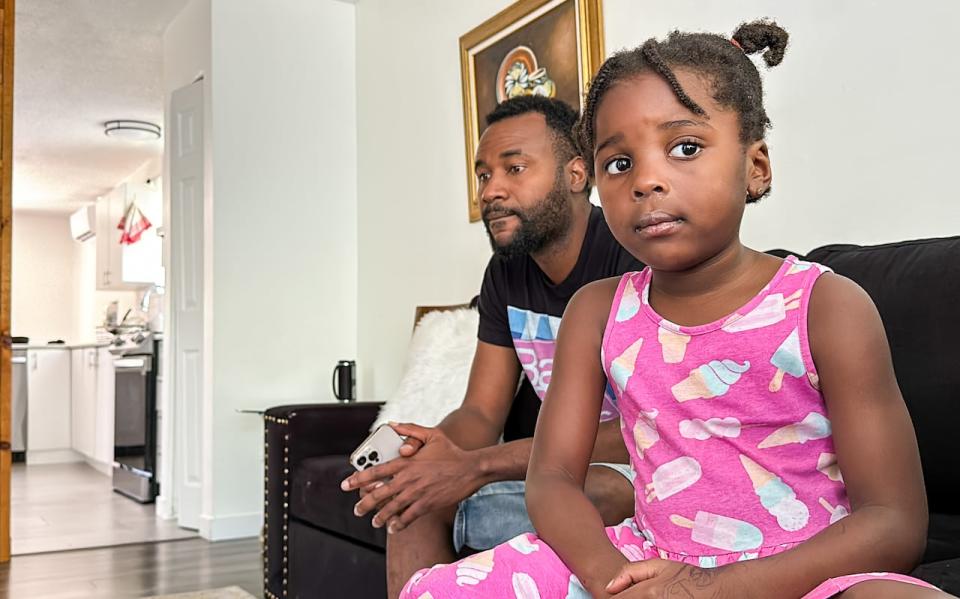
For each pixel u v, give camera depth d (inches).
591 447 38.5
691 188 32.4
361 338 163.0
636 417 36.1
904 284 51.0
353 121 166.9
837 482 32.3
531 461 38.1
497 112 61.1
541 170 58.3
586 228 60.2
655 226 32.8
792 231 81.0
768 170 35.5
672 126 32.7
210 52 155.2
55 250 360.8
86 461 289.9
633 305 37.1
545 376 60.1
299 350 159.0
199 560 131.4
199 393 158.9
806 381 32.2
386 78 156.5
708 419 33.6
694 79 32.9
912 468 30.1
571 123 59.9
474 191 128.9
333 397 161.6
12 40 134.0
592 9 106.4
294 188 160.4
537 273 61.6
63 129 243.9
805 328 32.1
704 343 34.1
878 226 73.0
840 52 76.6
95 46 187.8
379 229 157.8
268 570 101.3
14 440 287.6
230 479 151.3
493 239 60.4
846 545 27.5
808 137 79.7
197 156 160.7
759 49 42.1
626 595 28.7
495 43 125.0
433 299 140.9
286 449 98.6
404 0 151.0
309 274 160.9
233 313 153.6
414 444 51.9
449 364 94.4
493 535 54.0
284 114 160.4
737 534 32.7
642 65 34.1
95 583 117.1
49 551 139.0
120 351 222.2
